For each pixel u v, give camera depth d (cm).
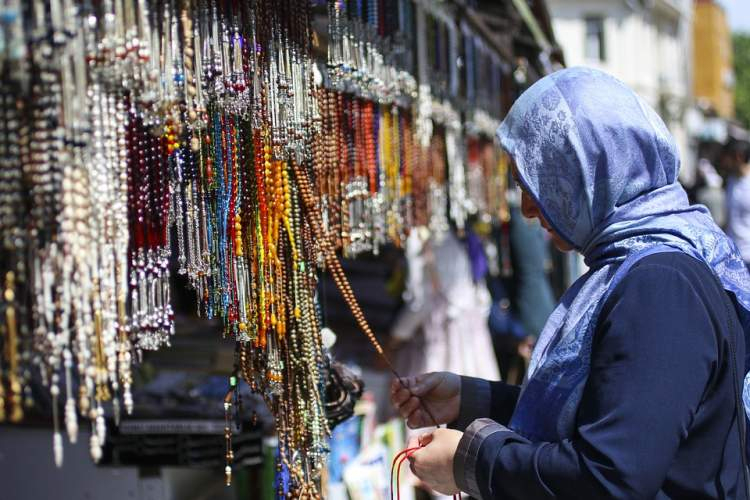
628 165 158
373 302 505
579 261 691
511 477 150
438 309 433
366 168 231
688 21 3092
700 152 854
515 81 474
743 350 155
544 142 163
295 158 176
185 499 302
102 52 117
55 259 112
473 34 362
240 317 161
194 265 149
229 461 176
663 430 136
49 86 110
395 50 249
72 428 113
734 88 4219
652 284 145
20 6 109
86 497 276
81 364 115
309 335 181
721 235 164
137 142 133
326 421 186
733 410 149
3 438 276
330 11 200
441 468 163
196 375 306
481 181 398
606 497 136
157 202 138
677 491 146
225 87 146
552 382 158
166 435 272
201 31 139
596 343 151
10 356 111
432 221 314
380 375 425
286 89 169
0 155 109
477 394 204
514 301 509
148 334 135
